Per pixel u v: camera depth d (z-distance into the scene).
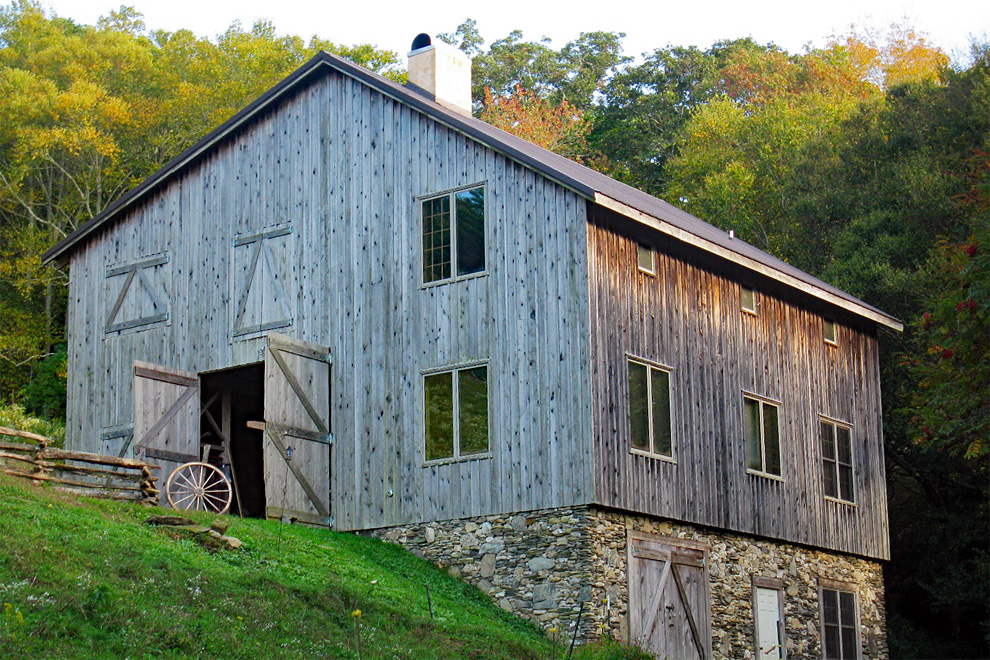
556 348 19.33
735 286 23.31
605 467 18.86
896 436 32.12
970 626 31.55
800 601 23.39
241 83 43.25
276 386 20.73
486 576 19.28
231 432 27.00
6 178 40.12
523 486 19.25
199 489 20.39
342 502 21.30
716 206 42.69
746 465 22.48
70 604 12.49
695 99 61.34
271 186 23.33
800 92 52.16
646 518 19.77
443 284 20.78
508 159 20.38
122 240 25.17
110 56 43.28
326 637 14.11
